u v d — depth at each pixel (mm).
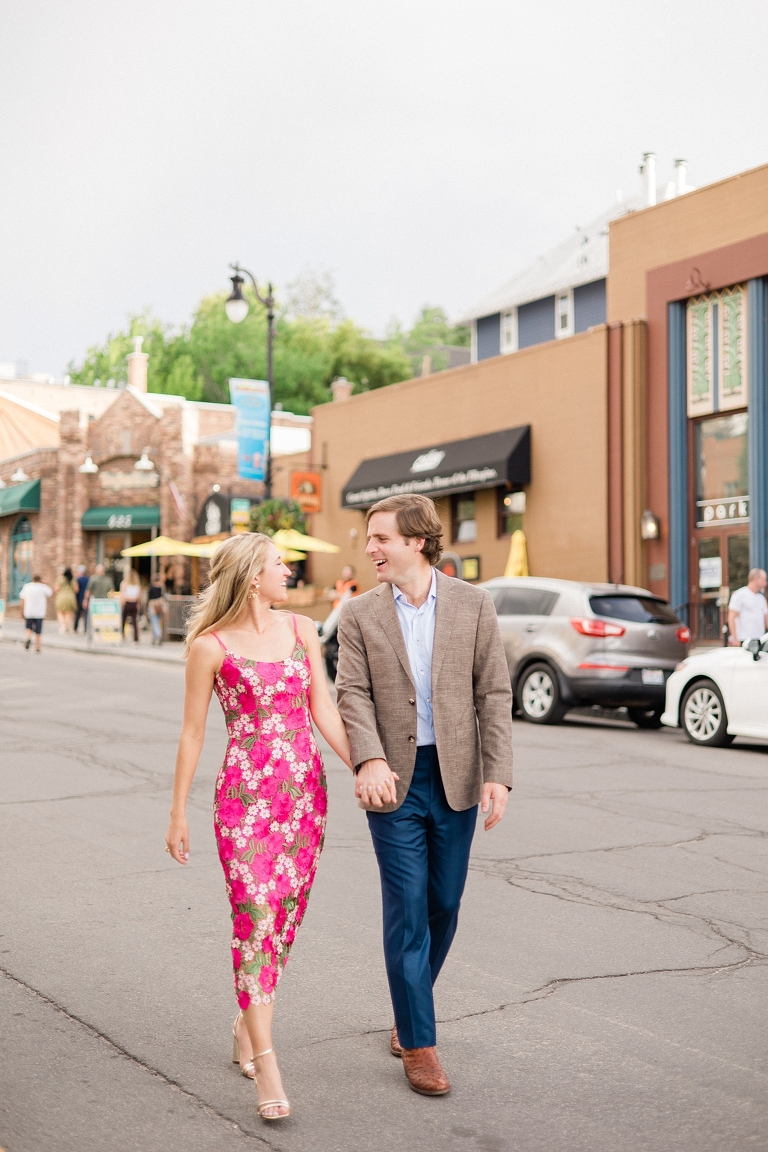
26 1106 3600
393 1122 3525
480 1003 4570
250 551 3801
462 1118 3557
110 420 39531
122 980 4781
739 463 20547
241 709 3775
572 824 8078
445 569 25266
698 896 6199
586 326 40062
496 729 3924
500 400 24391
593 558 22297
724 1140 3414
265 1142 3377
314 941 5340
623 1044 4156
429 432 26156
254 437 27172
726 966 5047
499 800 3848
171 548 30062
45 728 12695
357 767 3820
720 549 20797
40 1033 4203
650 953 5219
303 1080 3842
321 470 29422
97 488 39906
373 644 3918
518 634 14805
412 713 3873
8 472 43438
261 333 69750
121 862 6789
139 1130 3445
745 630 14984
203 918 5668
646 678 14008
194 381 68375
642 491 21672
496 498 24578
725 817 8391
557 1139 3416
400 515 3941
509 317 43219
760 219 19938
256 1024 3572
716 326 20812
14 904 5883
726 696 12352
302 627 3914
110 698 15828
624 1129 3482
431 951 4023
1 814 8148
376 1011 4492
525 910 5906
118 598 31562
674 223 21438
